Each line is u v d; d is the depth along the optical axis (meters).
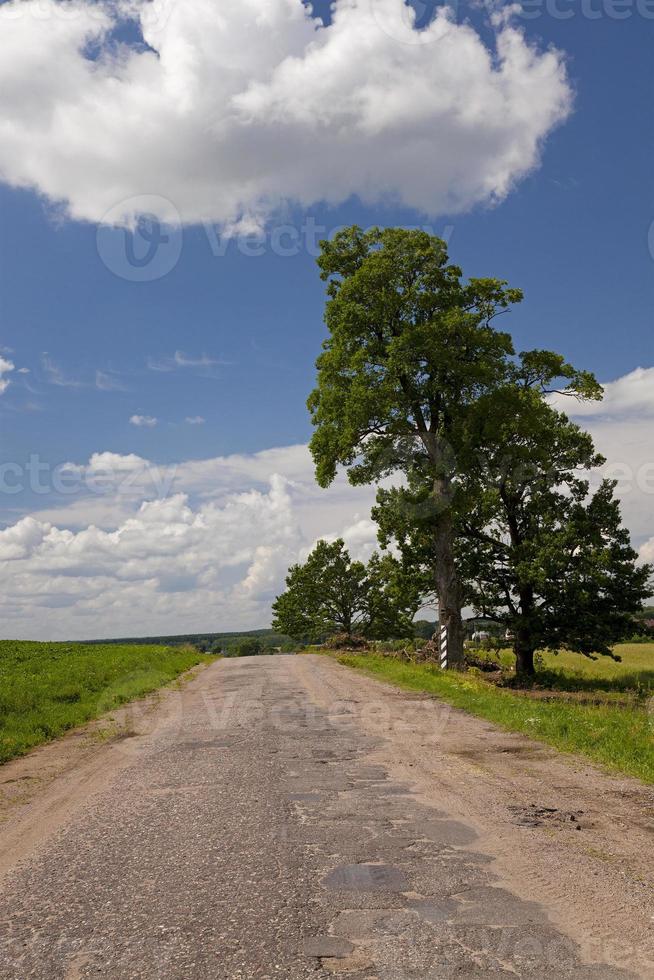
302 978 3.58
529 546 33.72
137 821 6.90
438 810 6.91
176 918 4.43
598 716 12.48
